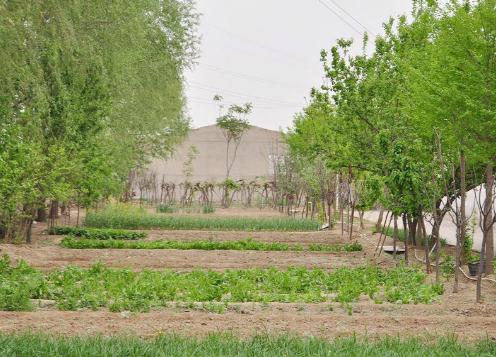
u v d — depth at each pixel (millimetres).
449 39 12727
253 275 16047
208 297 12891
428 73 14172
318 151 22750
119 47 22500
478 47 12477
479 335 10281
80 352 7996
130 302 11906
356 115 20984
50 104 21375
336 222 34344
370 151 20797
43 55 20000
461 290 15117
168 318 10867
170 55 36719
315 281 15523
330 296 13820
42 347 8172
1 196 18984
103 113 23016
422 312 12328
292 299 13164
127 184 41656
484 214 13625
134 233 25797
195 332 9930
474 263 17078
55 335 9406
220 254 21000
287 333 9477
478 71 12445
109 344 8430
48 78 21125
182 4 38188
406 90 19344
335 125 21641
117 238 25453
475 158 13453
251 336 9570
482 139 13055
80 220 33062
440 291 14633
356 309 12375
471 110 12578
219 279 15141
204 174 63969
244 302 12742
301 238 26281
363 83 20938
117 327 10141
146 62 32438
